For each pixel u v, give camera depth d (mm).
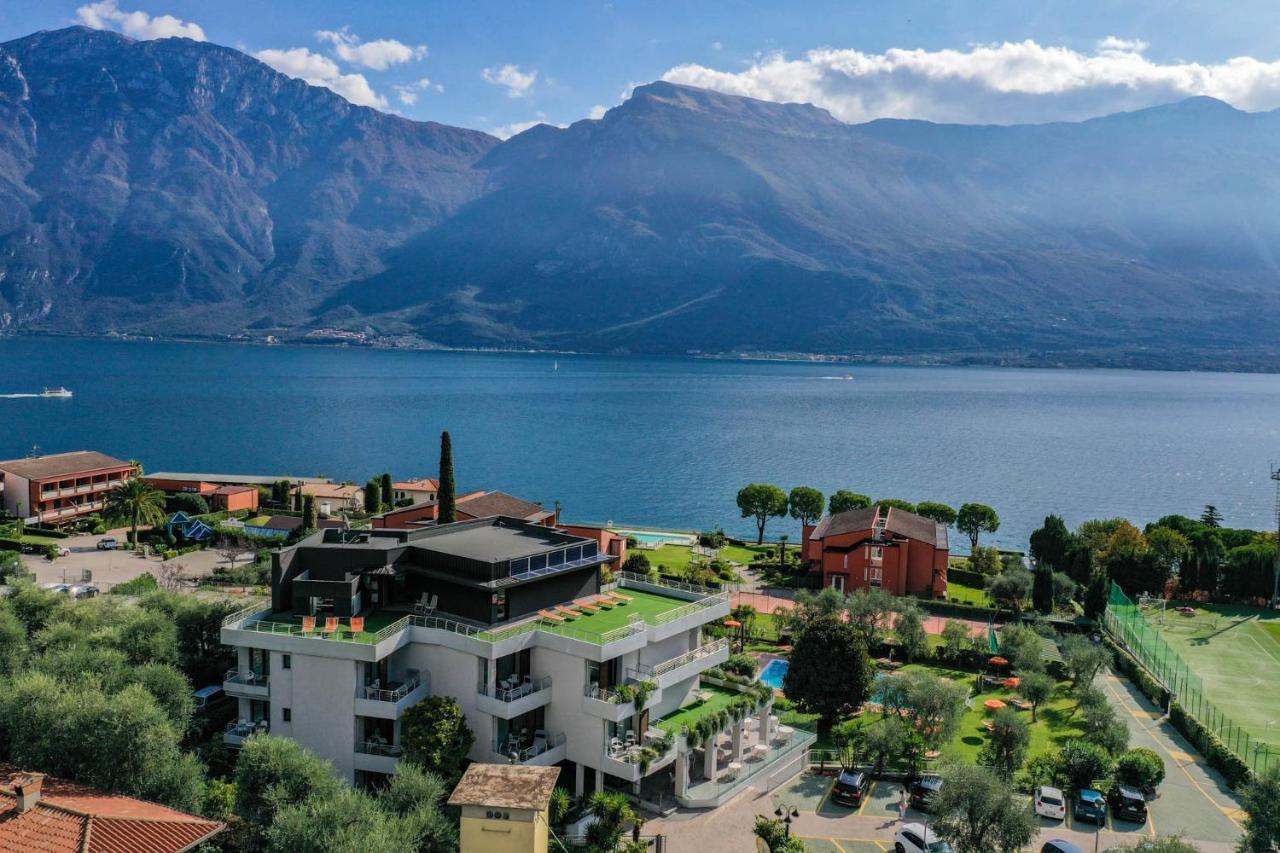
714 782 65250
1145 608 125562
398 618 69250
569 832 57281
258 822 53750
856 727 76688
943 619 116750
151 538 146625
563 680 64062
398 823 49500
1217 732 76500
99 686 64125
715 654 73000
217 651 79250
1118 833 60438
